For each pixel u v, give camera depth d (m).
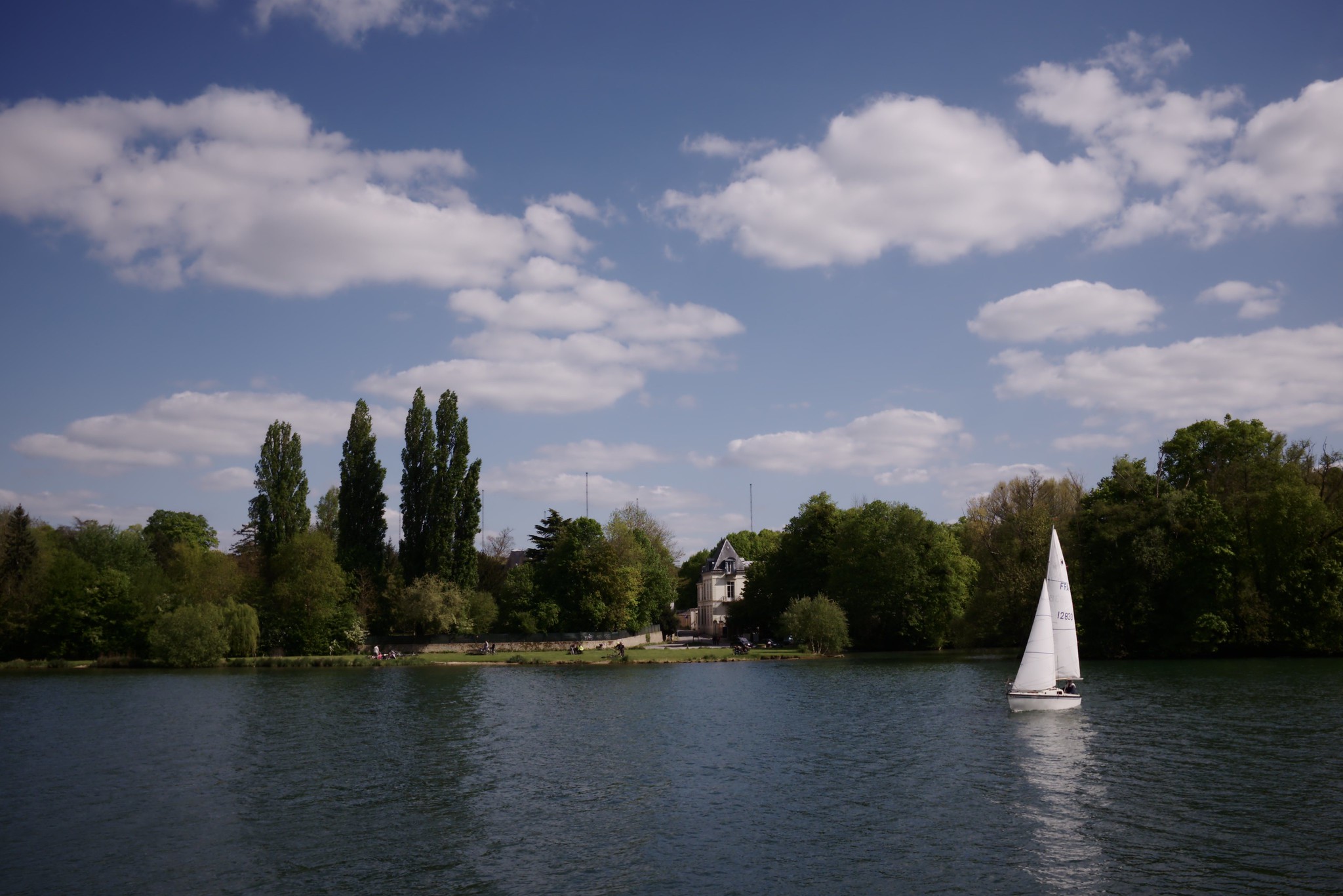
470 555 122.25
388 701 66.25
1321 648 93.44
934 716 54.28
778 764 40.88
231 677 87.00
